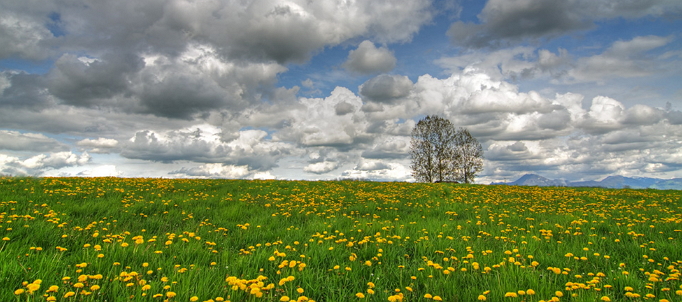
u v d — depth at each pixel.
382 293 3.91
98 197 11.41
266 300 3.64
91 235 6.36
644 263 5.25
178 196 13.19
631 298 3.83
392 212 11.43
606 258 5.49
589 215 10.47
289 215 10.00
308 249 5.98
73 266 4.38
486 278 4.46
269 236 7.06
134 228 7.70
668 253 5.76
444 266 5.00
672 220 9.08
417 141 43.75
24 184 13.84
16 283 3.64
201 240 6.64
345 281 4.38
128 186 15.66
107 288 3.75
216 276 4.36
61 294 3.43
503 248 6.14
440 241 6.51
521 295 3.88
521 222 9.63
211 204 11.76
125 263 4.72
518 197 16.81
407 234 7.34
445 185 24.50
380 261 5.37
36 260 4.27
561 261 5.36
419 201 14.66
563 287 4.28
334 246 5.98
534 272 4.70
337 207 12.41
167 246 5.80
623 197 17.25
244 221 9.09
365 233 7.58
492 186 24.67
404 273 4.79
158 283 3.88
